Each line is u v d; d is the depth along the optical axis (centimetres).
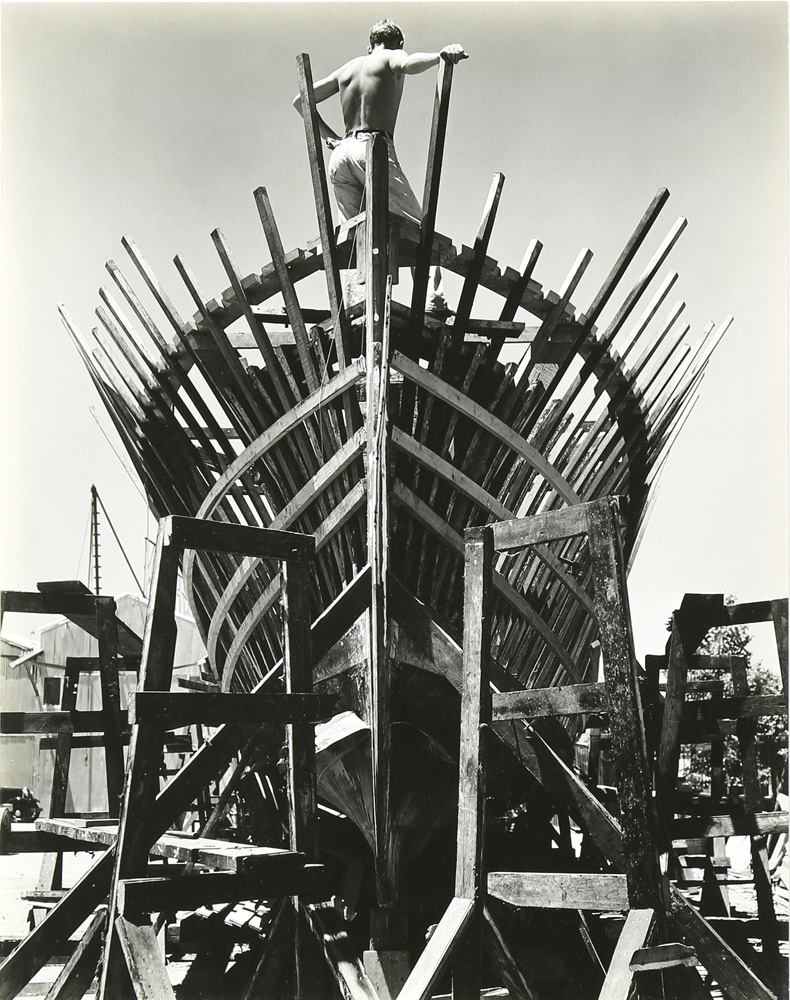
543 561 653
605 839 474
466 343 646
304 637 515
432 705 577
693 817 643
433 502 614
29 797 2105
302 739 498
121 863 437
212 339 670
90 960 462
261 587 675
